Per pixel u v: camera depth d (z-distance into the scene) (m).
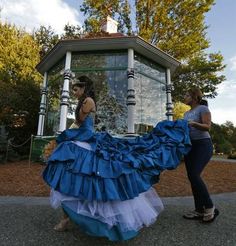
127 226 2.61
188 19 15.84
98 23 15.45
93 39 8.71
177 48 15.69
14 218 3.57
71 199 2.64
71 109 8.86
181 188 5.67
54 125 9.70
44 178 2.86
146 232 3.11
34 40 18.66
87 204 2.62
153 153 3.09
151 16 15.92
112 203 2.63
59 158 2.77
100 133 3.07
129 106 8.72
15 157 10.31
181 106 15.80
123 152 2.94
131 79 8.80
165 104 10.49
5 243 2.79
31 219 3.53
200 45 16.50
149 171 2.95
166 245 2.78
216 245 2.78
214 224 3.37
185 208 4.08
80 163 2.71
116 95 9.02
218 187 5.93
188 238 2.94
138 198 2.87
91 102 3.08
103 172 2.66
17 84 13.06
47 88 10.84
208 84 16.98
